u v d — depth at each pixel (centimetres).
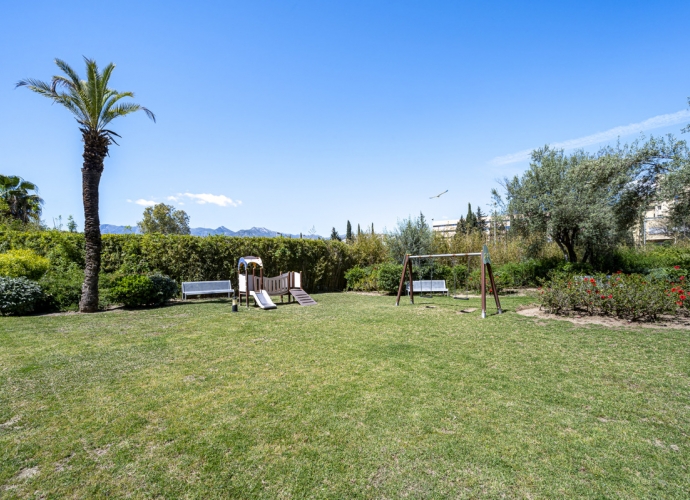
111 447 304
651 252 1631
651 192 1178
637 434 324
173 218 3925
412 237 1700
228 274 1515
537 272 1507
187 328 759
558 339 659
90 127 981
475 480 261
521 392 414
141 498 246
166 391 418
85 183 977
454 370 489
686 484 257
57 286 1007
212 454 293
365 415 357
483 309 891
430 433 323
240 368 499
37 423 344
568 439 315
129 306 1048
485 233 1983
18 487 256
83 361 527
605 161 1276
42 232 1230
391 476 266
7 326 766
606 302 827
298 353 573
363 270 1781
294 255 1706
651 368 496
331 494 248
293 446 304
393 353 572
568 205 1300
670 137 1124
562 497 245
